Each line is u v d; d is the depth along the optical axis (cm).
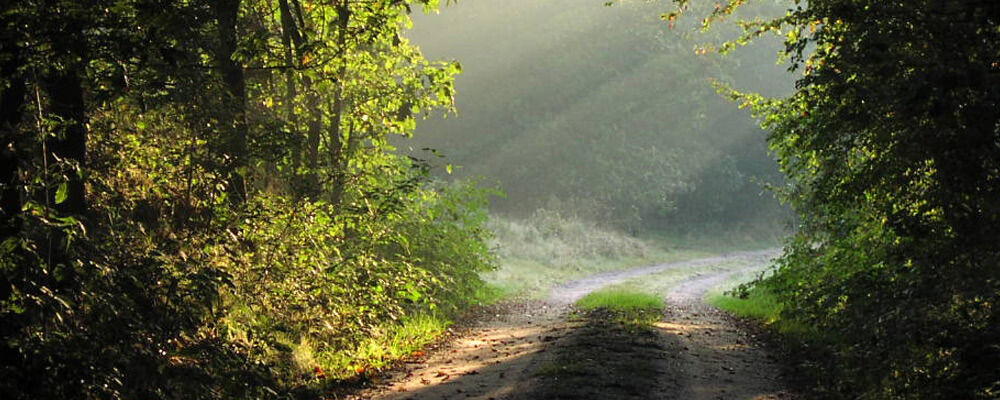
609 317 1680
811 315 1264
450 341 1384
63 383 582
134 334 677
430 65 1608
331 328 1019
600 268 3775
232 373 739
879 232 1160
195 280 728
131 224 848
